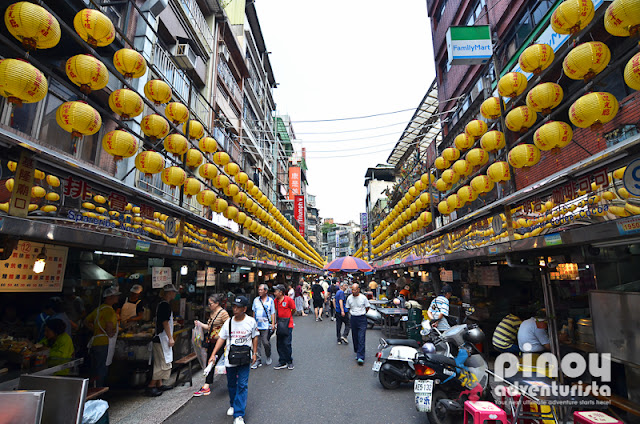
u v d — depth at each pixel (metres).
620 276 3.62
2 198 2.61
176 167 5.36
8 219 2.55
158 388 5.39
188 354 6.72
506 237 4.45
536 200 3.79
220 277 12.79
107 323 5.04
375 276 24.50
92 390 3.83
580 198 3.10
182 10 11.40
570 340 4.20
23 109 5.89
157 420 4.27
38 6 2.91
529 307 6.14
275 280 20.59
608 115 3.12
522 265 4.42
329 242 98.50
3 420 2.57
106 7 7.68
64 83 3.50
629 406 3.15
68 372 4.11
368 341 9.70
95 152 7.48
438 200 10.45
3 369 3.65
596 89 6.43
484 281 6.93
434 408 4.10
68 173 3.30
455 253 6.29
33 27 2.89
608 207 2.80
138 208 4.51
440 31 15.87
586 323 4.06
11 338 4.11
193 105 12.38
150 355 5.66
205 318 8.53
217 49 15.14
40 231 2.82
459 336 4.69
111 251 4.87
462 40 6.79
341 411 4.61
